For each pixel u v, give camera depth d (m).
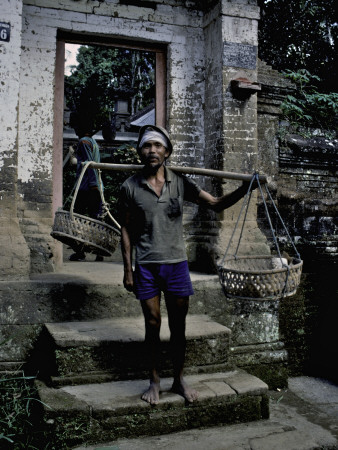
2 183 3.96
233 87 4.76
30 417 3.21
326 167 6.05
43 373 3.65
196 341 3.51
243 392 3.19
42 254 4.40
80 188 5.29
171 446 2.83
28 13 4.54
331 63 9.55
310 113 6.91
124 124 15.22
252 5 4.89
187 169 3.13
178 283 3.05
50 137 4.57
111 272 4.59
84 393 3.09
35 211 4.48
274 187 5.27
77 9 4.71
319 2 9.86
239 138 4.80
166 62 5.18
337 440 3.10
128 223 3.10
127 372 3.36
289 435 3.04
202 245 4.84
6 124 3.97
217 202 3.19
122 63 20.05
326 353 4.79
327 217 5.50
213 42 4.98
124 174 8.38
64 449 2.81
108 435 2.90
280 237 5.25
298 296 4.84
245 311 4.35
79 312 3.88
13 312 3.76
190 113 5.12
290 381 4.62
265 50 10.12
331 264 5.08
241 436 3.00
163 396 3.06
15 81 4.01
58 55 4.80
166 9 5.05
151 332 3.03
